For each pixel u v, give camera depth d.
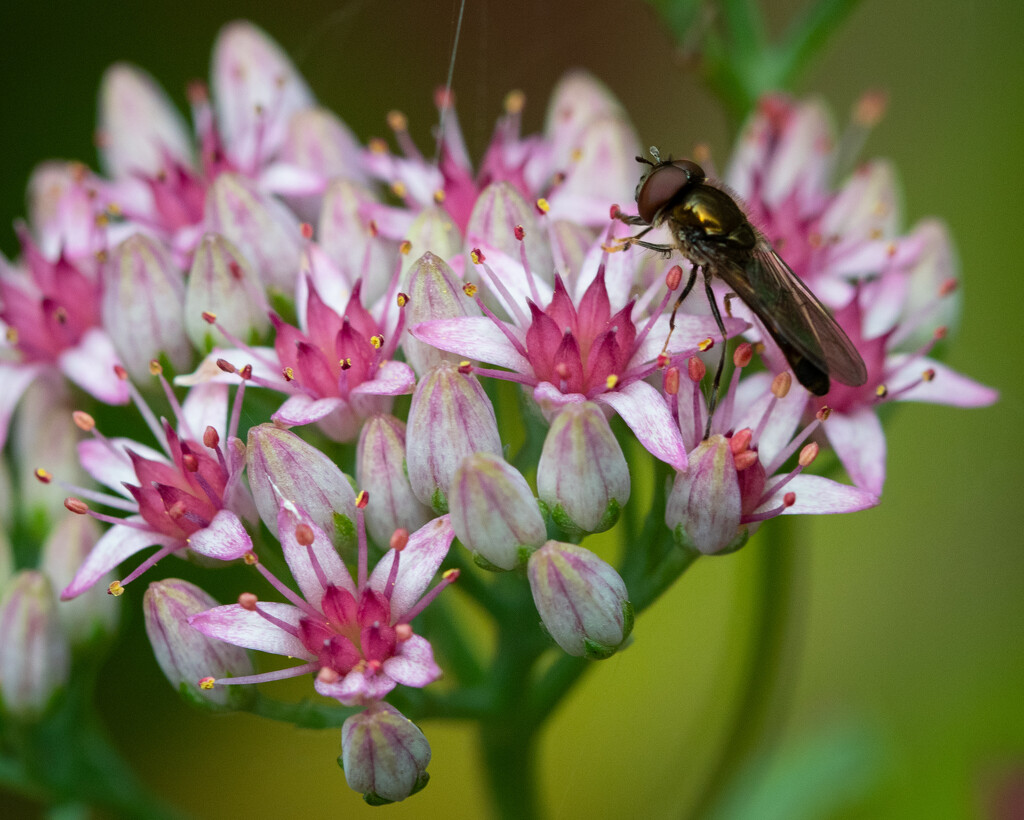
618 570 0.11
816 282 0.12
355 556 0.11
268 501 0.11
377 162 0.12
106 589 0.12
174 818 0.12
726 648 0.13
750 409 0.11
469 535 0.11
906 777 0.13
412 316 0.11
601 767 0.13
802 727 0.13
